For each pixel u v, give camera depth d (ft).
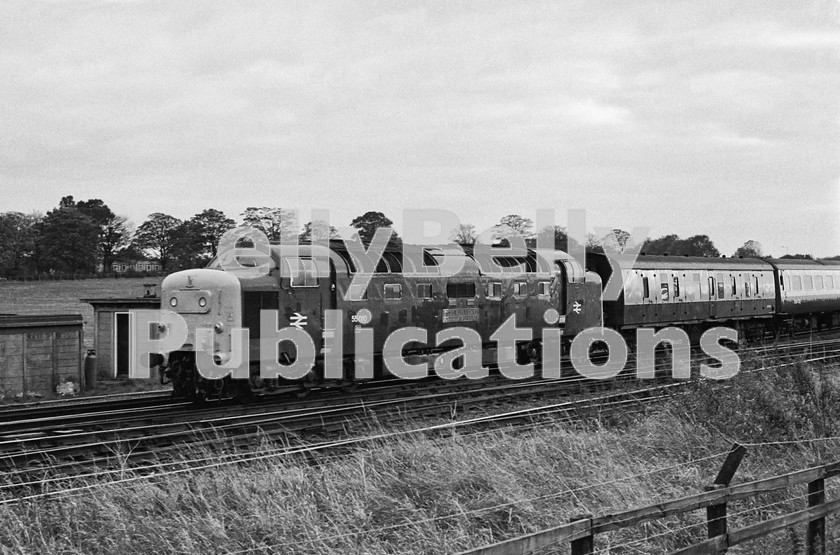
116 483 35.17
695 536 34.60
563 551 30.94
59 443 46.88
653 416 54.39
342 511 34.09
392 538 33.01
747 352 59.31
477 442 45.65
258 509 33.09
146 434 50.19
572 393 71.05
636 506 36.32
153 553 30.37
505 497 36.04
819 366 56.59
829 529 35.60
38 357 83.71
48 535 31.35
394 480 37.70
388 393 69.41
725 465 28.27
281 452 42.39
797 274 136.98
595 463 42.68
